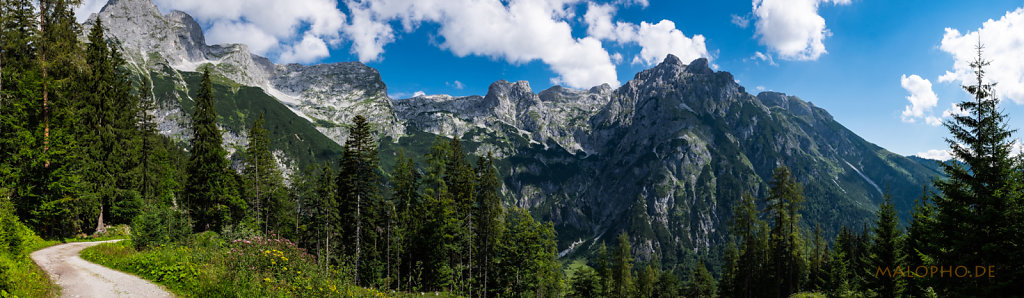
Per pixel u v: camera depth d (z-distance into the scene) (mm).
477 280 47469
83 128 36250
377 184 44062
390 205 46500
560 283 71000
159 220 22297
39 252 23016
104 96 39312
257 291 12859
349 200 43188
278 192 52906
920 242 32969
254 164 48031
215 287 12727
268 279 13703
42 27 31516
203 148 44875
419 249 46125
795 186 41469
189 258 16344
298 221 51844
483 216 46750
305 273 15188
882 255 36312
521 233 51656
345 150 41719
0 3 29078
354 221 43469
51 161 30562
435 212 43812
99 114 38844
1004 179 19125
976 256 19781
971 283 20000
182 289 14070
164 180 49781
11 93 28984
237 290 12664
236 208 47719
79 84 36875
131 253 20047
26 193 28328
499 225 49812
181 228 23250
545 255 57094
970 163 20344
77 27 34156
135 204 40719
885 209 37000
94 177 36125
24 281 12102
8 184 27484
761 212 43875
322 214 42156
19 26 29891
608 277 81562
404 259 48000
